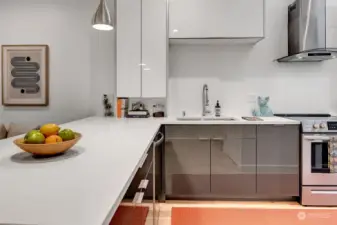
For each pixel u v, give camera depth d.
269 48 3.51
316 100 3.51
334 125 2.84
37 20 3.66
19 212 0.71
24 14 3.66
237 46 3.54
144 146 1.56
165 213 2.74
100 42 3.62
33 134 1.29
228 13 3.12
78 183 0.94
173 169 3.01
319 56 3.15
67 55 3.66
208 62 3.57
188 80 3.59
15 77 3.67
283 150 2.95
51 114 3.69
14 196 0.82
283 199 3.04
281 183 2.96
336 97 3.50
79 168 1.12
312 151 2.88
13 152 1.43
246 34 3.12
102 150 1.45
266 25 3.49
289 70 3.51
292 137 2.94
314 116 3.39
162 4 3.21
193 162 3.00
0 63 3.68
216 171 2.99
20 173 1.06
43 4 3.65
